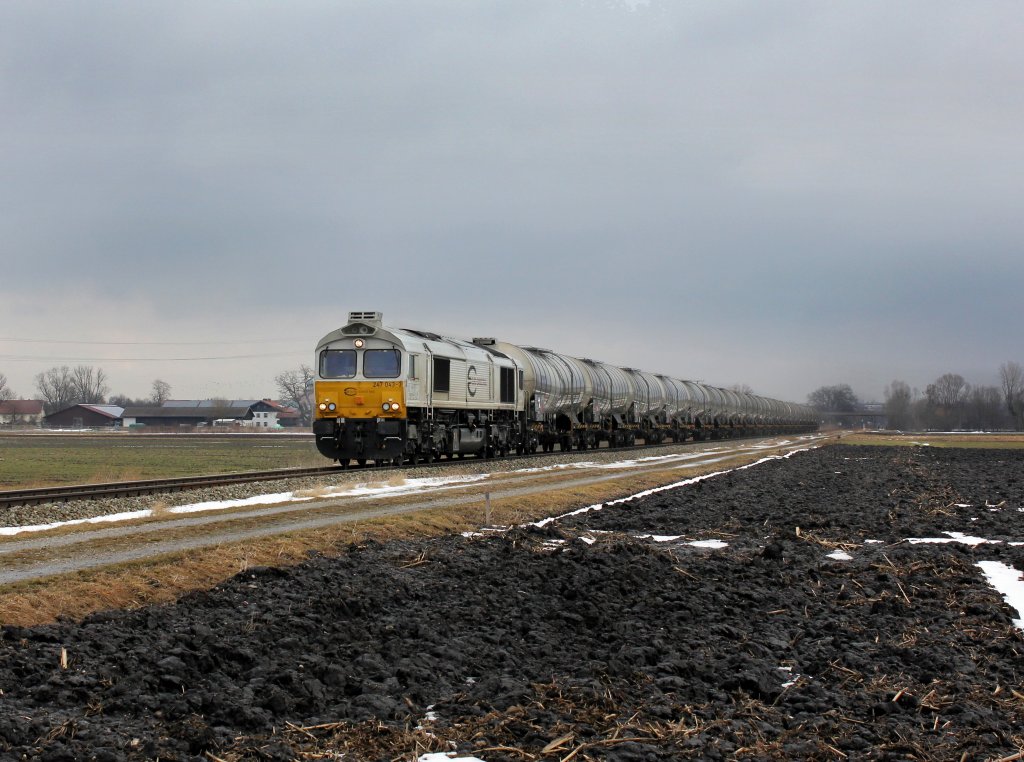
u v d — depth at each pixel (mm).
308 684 10773
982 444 99875
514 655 12711
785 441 110938
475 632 13781
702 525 26766
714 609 15875
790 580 18391
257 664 11594
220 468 49250
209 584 15602
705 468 51125
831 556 21844
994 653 13164
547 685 11289
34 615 12742
